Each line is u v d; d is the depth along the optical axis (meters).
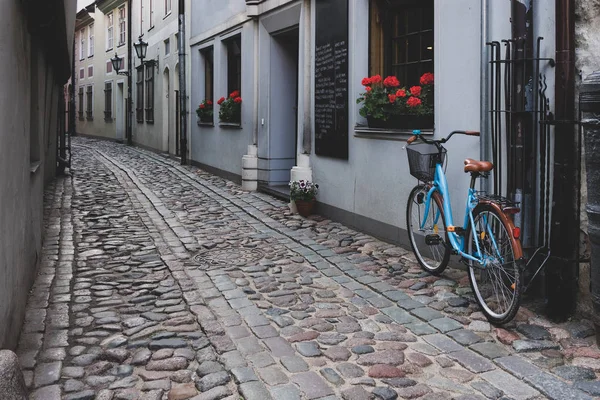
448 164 5.56
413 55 6.58
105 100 29.72
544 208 4.43
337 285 5.17
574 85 4.03
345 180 7.62
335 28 7.68
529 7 4.39
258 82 11.02
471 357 3.63
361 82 7.08
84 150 21.94
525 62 4.40
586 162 3.61
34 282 5.15
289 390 3.23
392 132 6.39
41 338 3.92
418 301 4.65
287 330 4.12
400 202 6.40
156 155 19.27
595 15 3.94
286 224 7.81
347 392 3.20
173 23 17.42
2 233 3.18
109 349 3.81
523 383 3.29
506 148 4.66
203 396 3.22
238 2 11.80
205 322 4.28
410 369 3.49
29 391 3.24
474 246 4.48
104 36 29.56
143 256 6.29
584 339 3.80
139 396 3.22
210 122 14.04
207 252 6.44
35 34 5.43
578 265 4.04
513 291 3.90
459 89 5.40
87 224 7.92
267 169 10.69
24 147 4.24
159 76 19.64
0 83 3.13
